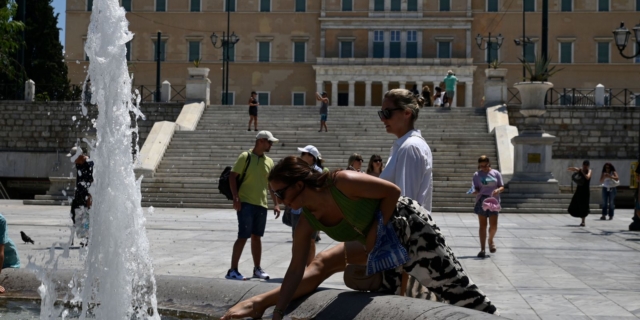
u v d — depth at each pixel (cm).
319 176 474
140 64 6850
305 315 508
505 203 2608
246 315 513
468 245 1440
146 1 6850
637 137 3838
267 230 1706
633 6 6556
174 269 1012
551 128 3897
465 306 505
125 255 559
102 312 548
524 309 741
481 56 6688
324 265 539
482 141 3272
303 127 3666
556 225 2031
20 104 4128
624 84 6562
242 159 922
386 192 479
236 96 6875
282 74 6862
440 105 4403
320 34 6825
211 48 6844
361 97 6969
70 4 6862
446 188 2692
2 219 658
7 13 3512
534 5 6644
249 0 6838
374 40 6788
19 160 4072
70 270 652
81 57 6869
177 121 3625
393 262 489
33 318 541
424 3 6731
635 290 875
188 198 2677
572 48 6606
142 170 2912
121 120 570
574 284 925
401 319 449
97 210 555
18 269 662
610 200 2309
